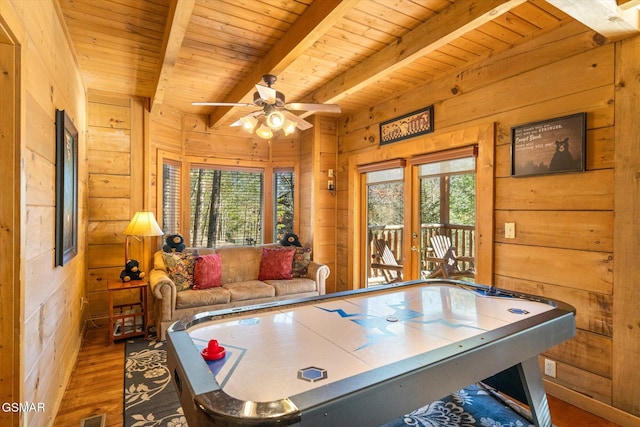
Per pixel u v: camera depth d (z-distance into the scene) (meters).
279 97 2.82
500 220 2.87
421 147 3.61
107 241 3.94
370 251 4.52
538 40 2.60
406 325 1.75
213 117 4.71
